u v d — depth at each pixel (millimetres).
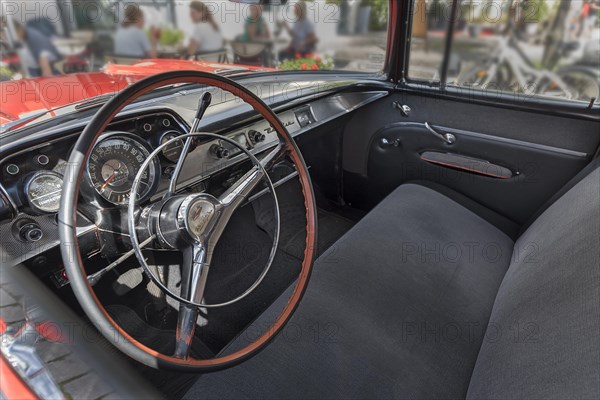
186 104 1468
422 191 1741
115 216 1042
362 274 1223
